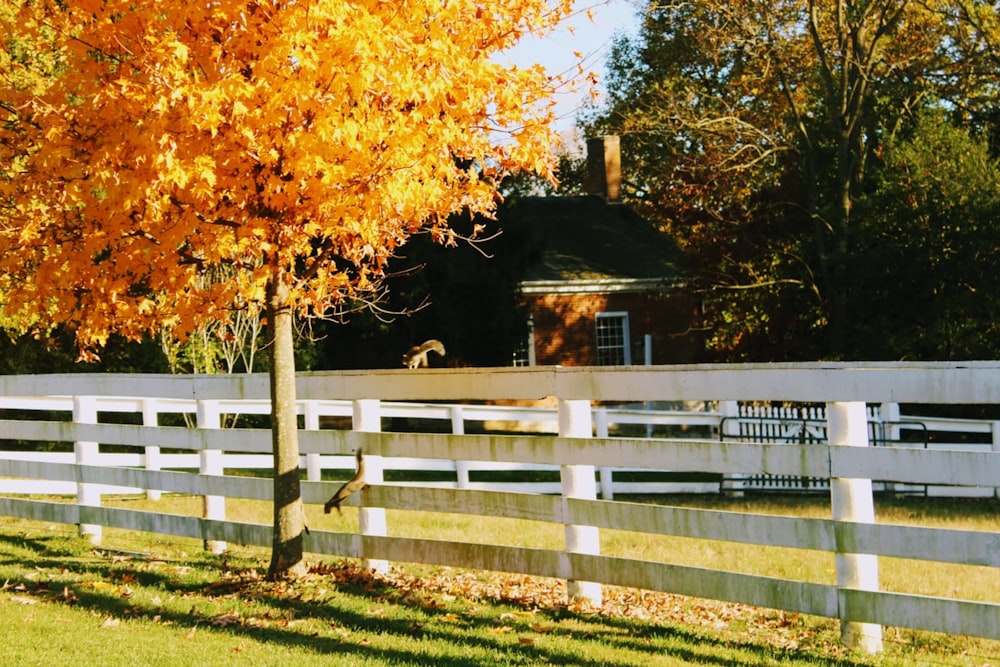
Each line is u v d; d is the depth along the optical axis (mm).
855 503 6918
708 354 35812
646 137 38406
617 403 31797
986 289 26547
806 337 33156
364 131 8047
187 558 10664
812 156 32219
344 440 9492
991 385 6410
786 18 31438
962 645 7406
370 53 7707
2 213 9016
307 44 7688
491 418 16453
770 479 16547
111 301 8992
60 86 8719
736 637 7570
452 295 26281
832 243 30453
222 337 11328
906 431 25688
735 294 33219
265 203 8398
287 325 9453
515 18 9078
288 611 8172
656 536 11922
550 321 34750
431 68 8211
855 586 6891
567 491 8297
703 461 7477
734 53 32969
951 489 16281
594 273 35219
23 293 9266
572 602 8469
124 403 16547
